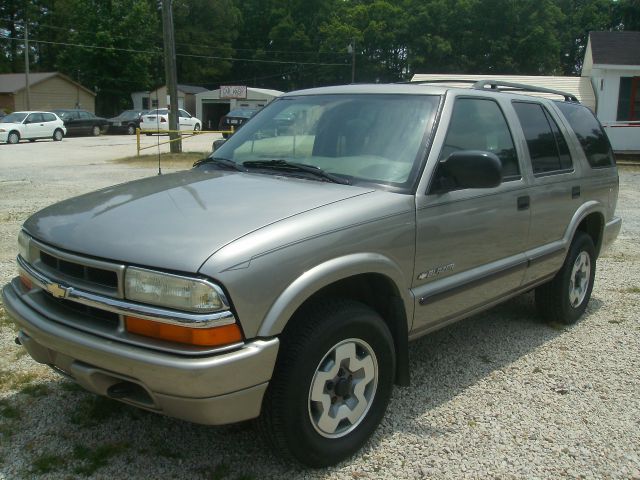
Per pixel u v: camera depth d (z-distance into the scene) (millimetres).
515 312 5598
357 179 3547
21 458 3152
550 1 61594
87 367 2803
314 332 2879
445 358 4523
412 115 3785
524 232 4316
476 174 3361
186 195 3312
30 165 18625
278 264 2742
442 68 59656
